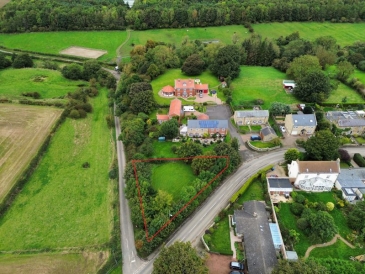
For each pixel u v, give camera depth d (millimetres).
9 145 115688
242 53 182375
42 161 111125
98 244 83062
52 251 81375
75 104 140625
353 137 120188
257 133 123000
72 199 97250
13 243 83625
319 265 68375
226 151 102750
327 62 170750
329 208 87938
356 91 151750
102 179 104875
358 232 82750
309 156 104875
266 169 102312
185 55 181625
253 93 149750
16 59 184000
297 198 90812
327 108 137250
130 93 136500
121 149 118438
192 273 66312
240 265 74875
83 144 121188
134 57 174875
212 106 140875
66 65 187750
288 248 79125
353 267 70812
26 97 148625
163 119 127125
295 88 143625
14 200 96062
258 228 82250
